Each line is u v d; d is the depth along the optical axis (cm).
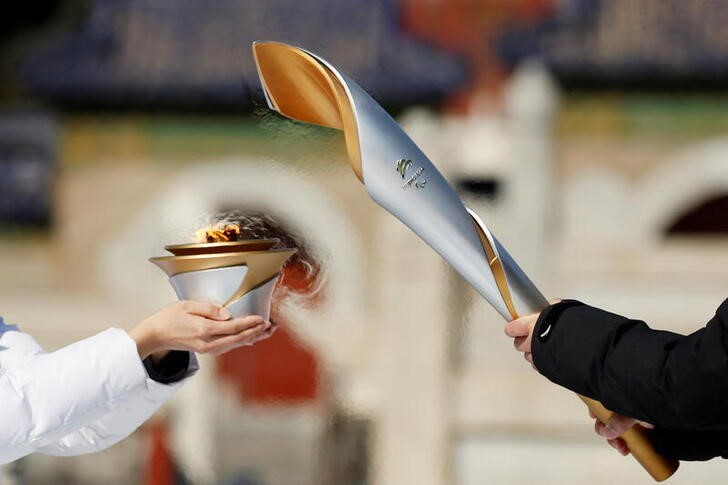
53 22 5819
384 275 1945
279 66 571
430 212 575
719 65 5112
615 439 634
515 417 1927
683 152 5016
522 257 2780
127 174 5150
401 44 5344
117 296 4728
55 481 2153
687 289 2644
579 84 5228
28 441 530
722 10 5394
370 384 2088
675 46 5225
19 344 579
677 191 4888
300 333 2134
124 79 5241
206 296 548
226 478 2158
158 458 2148
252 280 546
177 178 5159
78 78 5247
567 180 4938
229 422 2148
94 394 533
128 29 5528
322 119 590
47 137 5244
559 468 1922
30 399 526
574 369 559
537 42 5275
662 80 5169
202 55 5400
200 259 541
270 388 2131
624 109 5103
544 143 2875
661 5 5384
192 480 2159
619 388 548
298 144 817
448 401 1923
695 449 617
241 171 4266
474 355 1994
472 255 583
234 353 2145
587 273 2764
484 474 1934
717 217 5219
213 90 5159
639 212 4875
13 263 5025
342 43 5412
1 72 5438
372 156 564
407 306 1920
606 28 5322
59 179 5153
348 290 3306
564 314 569
